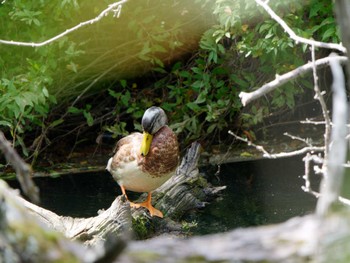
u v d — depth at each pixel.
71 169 12.52
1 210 2.44
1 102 11.10
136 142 9.20
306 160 4.85
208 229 9.01
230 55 12.85
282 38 11.01
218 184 11.04
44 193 10.91
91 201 10.39
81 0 12.42
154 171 9.04
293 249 2.50
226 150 13.14
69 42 12.55
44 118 12.80
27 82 11.28
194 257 2.55
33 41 12.12
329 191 2.37
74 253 2.47
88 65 13.14
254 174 11.46
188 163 10.74
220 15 11.31
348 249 2.41
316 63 3.91
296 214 9.15
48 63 11.99
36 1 11.83
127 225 8.22
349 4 2.83
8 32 12.42
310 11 11.05
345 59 3.98
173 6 12.95
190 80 12.75
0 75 12.20
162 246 2.60
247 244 2.57
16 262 2.39
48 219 8.13
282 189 10.42
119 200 8.35
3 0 12.19
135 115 13.10
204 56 12.59
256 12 11.33
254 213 9.37
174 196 9.91
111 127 12.84
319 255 2.44
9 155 2.65
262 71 13.12
